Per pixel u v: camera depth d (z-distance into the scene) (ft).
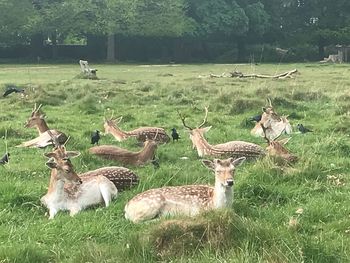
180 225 20.45
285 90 74.79
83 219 23.94
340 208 24.85
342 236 21.66
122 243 20.67
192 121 54.08
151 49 206.59
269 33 210.79
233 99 63.62
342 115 53.36
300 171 29.78
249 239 19.93
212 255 19.20
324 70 133.39
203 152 35.76
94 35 198.90
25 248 19.92
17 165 34.40
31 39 198.18
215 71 132.46
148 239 20.13
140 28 185.26
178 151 38.50
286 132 45.39
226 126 50.88
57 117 56.80
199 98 71.67
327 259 19.22
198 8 195.31
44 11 187.42
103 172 28.09
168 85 86.02
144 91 81.00
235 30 198.59
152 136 41.88
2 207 25.68
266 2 214.07
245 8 203.31
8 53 199.52
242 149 34.42
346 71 127.75
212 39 208.54
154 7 188.34
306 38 202.59
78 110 61.67
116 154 34.19
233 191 25.73
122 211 24.89
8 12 181.27
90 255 19.44
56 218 24.26
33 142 40.55
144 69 144.66
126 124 52.65
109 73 126.72
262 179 28.84
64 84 88.33
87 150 35.27
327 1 211.00
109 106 65.21
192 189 24.18
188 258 19.25
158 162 34.32
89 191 26.09
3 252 19.61
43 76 115.34
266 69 140.15
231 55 207.92
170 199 23.57
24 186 28.09
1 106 64.90
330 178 29.58
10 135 45.29
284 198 26.68
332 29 204.44
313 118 55.31
